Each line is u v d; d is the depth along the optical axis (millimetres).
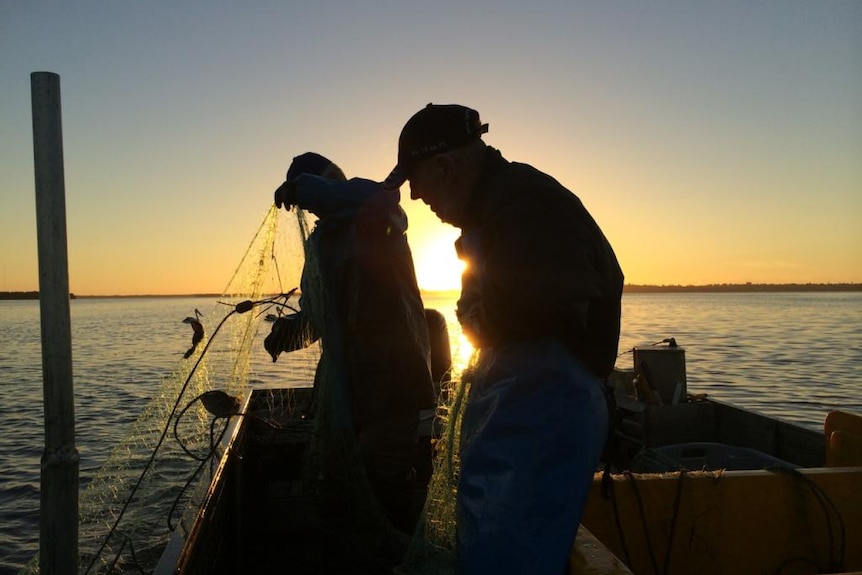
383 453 3088
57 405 1523
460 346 2346
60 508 1521
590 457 1749
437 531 2072
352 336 3051
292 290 3492
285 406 4977
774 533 2535
